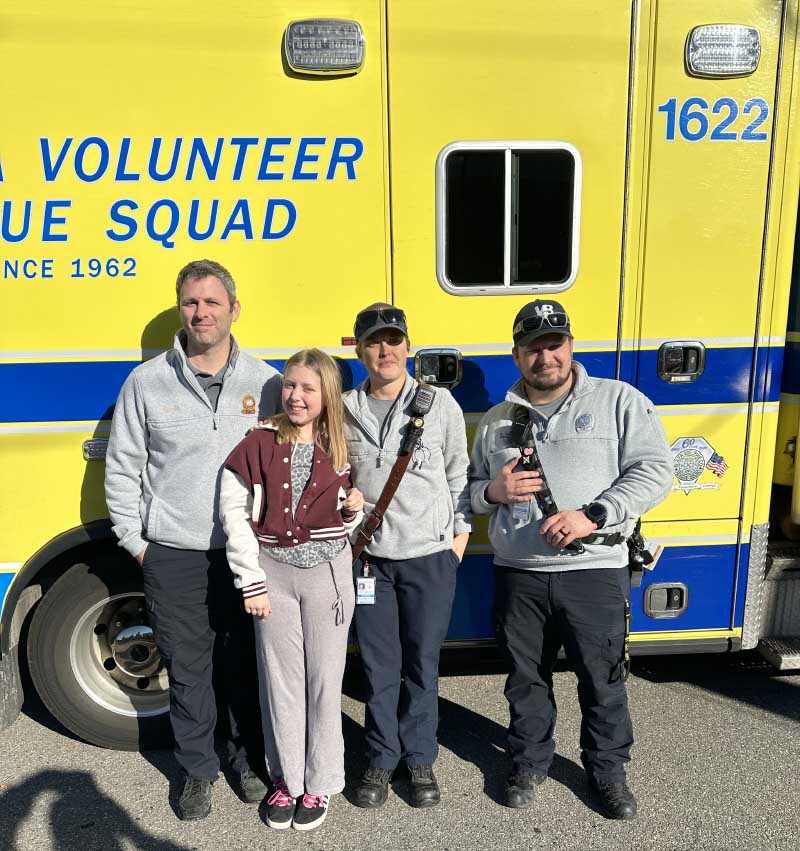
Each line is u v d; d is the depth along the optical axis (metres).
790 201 2.97
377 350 2.41
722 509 3.12
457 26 2.76
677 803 2.66
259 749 2.79
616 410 2.54
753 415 3.08
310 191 2.82
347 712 3.32
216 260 2.82
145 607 3.06
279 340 2.89
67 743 3.10
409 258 2.89
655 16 2.81
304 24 2.70
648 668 3.66
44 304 2.78
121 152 2.73
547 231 2.92
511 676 2.71
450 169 2.85
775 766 2.87
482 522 3.08
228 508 2.37
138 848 2.50
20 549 2.88
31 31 2.64
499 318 2.96
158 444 2.49
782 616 3.28
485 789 2.77
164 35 2.68
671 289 2.98
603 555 2.52
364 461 2.51
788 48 2.87
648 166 2.90
